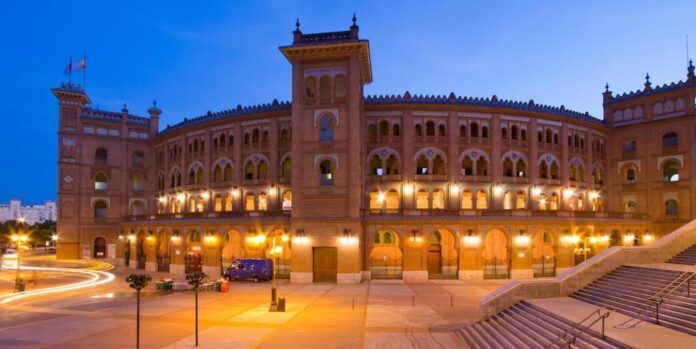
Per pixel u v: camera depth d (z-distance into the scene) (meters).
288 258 52.38
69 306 34.38
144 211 78.81
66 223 75.19
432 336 25.03
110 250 76.75
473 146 56.66
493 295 27.55
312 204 48.88
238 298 37.72
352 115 49.03
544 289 28.14
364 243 50.41
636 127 64.75
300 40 50.41
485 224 50.34
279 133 58.75
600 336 19.19
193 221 56.59
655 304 21.86
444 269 54.59
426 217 50.06
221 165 62.56
